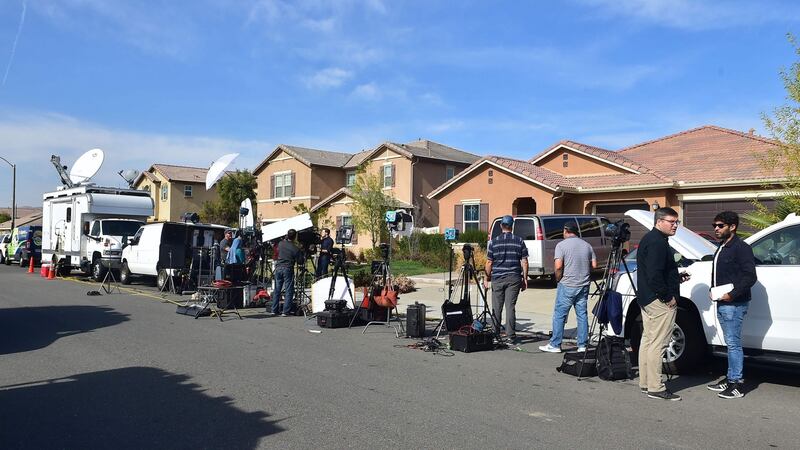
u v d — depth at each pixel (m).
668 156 22.44
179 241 16.73
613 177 21.03
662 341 6.21
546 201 21.36
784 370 7.57
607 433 5.07
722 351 6.88
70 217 21.39
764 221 12.64
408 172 32.22
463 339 8.59
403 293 16.06
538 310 12.80
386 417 5.45
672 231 6.22
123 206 20.70
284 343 9.06
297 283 13.02
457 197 24.34
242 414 5.52
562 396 6.24
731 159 19.88
